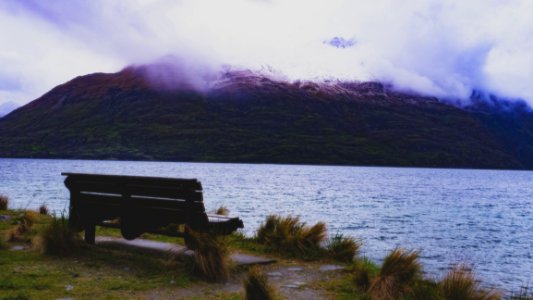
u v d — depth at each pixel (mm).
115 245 9664
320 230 10391
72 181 9695
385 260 7570
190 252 8758
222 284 7203
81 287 6684
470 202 60125
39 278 7055
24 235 10508
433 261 19672
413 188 86438
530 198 71875
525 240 29047
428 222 36438
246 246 10586
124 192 9031
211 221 8500
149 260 8500
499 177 180500
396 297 6723
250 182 84625
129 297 6316
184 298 6379
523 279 17547
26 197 39625
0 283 6602
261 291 6172
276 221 11500
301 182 91062
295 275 8055
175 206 8422
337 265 8992
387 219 36812
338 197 57219
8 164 160750
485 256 22641
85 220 9664
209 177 101375
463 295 6574
